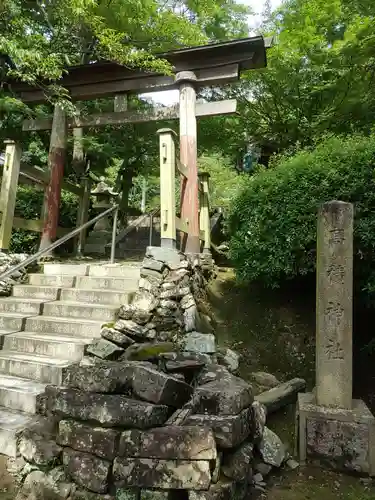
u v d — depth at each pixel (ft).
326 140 16.98
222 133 29.99
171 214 14.19
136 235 28.71
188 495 6.96
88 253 24.63
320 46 23.94
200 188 20.65
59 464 7.66
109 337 10.53
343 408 9.78
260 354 14.87
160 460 6.98
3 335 11.94
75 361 10.60
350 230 10.06
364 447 9.23
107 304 13.02
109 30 17.57
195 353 10.30
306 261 14.03
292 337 15.23
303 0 26.84
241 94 28.12
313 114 26.45
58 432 7.85
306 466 9.55
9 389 9.55
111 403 7.47
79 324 11.85
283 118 27.73
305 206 13.93
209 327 13.65
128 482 6.99
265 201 15.23
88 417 7.57
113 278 14.10
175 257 13.24
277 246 14.57
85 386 8.10
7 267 15.71
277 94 26.61
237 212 16.88
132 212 35.50
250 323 16.31
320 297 10.19
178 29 22.47
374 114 24.14
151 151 30.89
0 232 16.84
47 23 22.16
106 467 7.13
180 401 8.13
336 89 24.45
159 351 10.12
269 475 9.01
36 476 7.59
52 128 20.97
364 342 14.93
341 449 9.37
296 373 13.99
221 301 17.99
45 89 20.02
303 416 9.76
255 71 25.84
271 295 17.40
